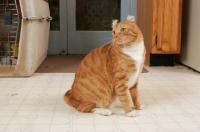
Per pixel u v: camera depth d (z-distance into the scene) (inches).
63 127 48.7
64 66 100.0
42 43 98.7
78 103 56.1
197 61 90.8
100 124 50.0
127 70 52.8
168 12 93.7
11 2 95.8
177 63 106.7
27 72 84.0
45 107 58.8
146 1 102.4
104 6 123.1
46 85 75.9
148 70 94.6
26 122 50.9
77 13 123.3
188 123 50.5
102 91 54.5
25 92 69.3
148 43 101.0
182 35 103.0
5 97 65.3
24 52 82.6
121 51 52.5
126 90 53.7
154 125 49.6
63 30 123.5
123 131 47.1
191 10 94.6
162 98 65.1
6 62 87.5
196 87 74.1
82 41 124.6
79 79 55.4
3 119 52.2
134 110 55.3
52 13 122.6
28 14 80.0
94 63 55.1
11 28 96.2
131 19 54.2
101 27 124.6
